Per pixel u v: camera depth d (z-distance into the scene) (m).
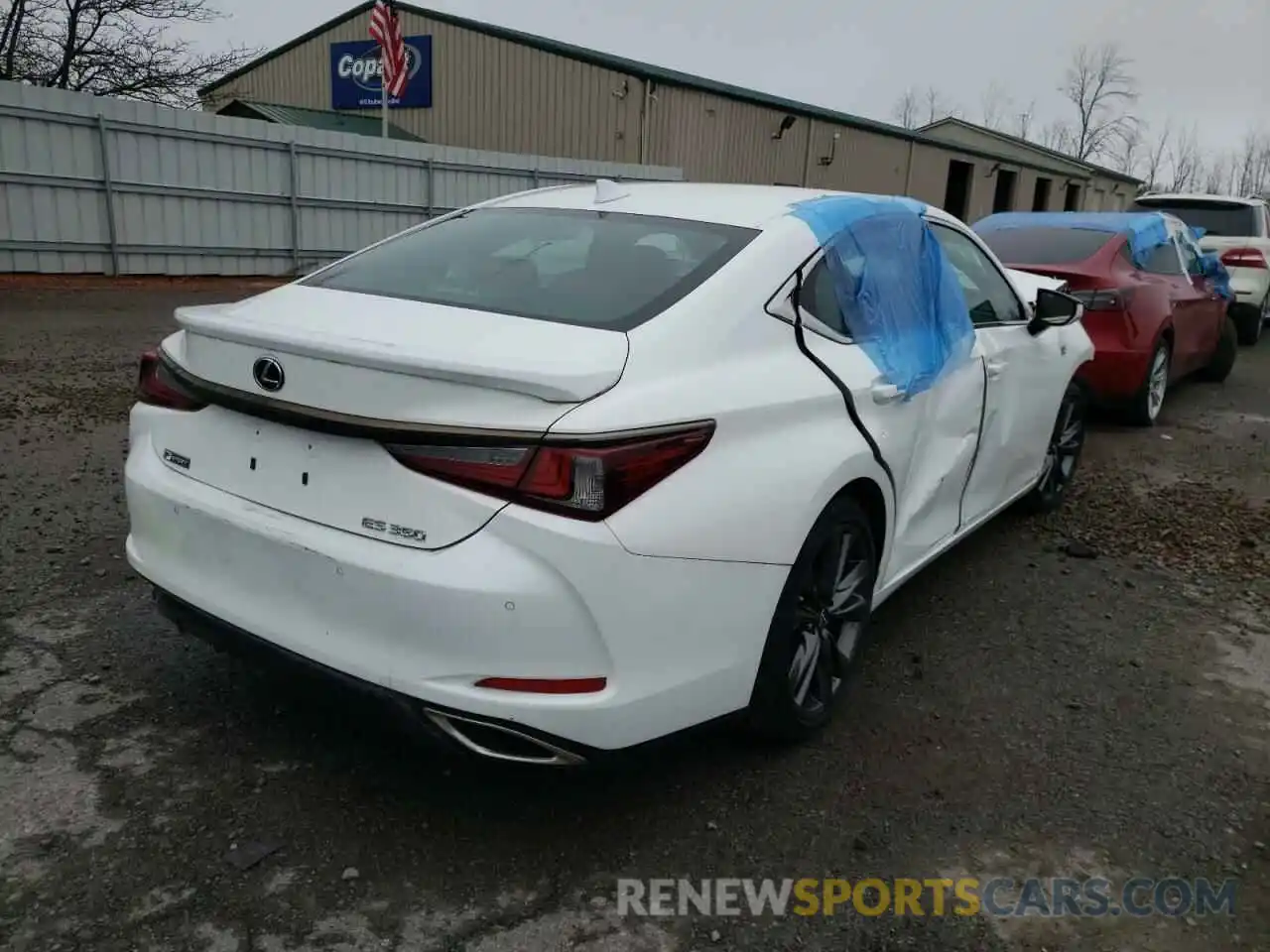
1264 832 2.83
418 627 2.29
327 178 17.61
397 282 3.07
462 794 2.79
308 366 2.43
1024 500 5.43
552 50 24.53
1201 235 10.71
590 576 2.26
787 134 27.84
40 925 2.23
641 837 2.66
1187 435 7.88
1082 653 3.91
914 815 2.82
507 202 3.68
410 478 2.31
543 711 2.30
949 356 3.73
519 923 2.34
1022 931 2.41
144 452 2.91
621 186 3.67
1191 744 3.28
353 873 2.46
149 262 15.80
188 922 2.27
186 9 24.61
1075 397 5.46
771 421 2.70
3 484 5.10
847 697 3.46
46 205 14.56
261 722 3.08
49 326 10.84
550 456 2.23
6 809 2.60
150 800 2.68
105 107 14.80
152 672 3.32
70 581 3.96
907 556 3.66
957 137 44.56
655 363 2.50
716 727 2.71
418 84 26.94
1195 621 4.26
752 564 2.59
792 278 2.99
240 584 2.61
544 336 2.53
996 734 3.28
